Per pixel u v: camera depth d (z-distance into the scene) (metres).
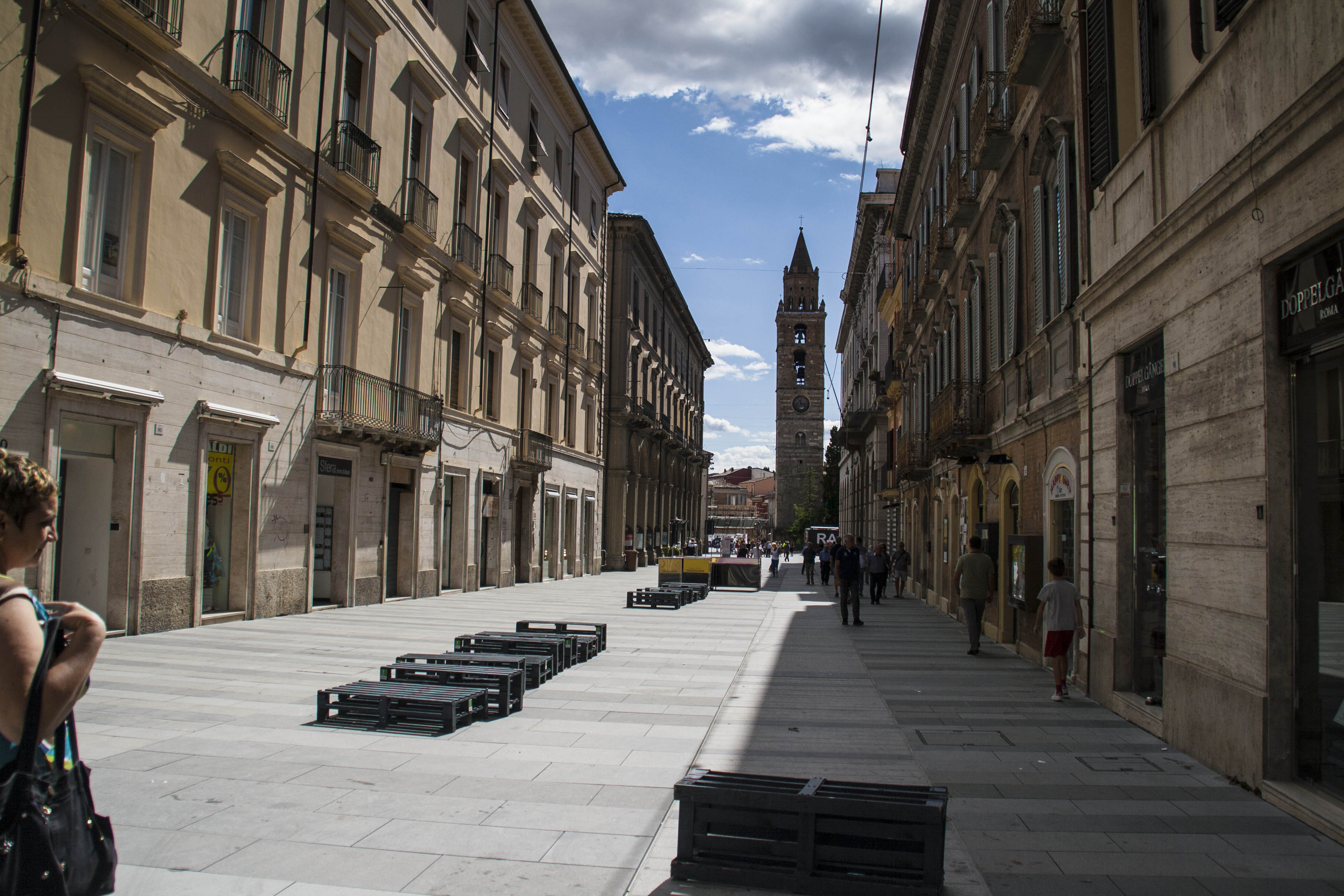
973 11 17.86
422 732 7.49
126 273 13.27
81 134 12.21
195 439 14.48
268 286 16.67
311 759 6.56
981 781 6.49
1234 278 6.52
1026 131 13.64
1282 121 5.60
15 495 2.60
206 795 5.64
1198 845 5.12
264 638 13.34
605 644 13.72
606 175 42.12
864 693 10.20
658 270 55.72
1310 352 5.74
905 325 28.97
